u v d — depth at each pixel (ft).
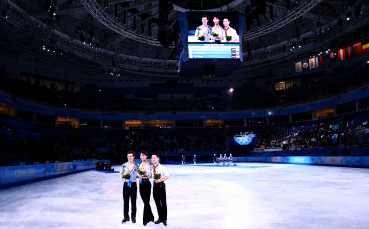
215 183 51.21
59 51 126.93
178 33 92.02
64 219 24.76
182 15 88.89
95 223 23.12
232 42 89.66
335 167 92.27
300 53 156.04
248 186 45.57
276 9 128.47
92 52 150.20
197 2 104.63
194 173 78.64
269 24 118.62
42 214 27.04
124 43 161.27
